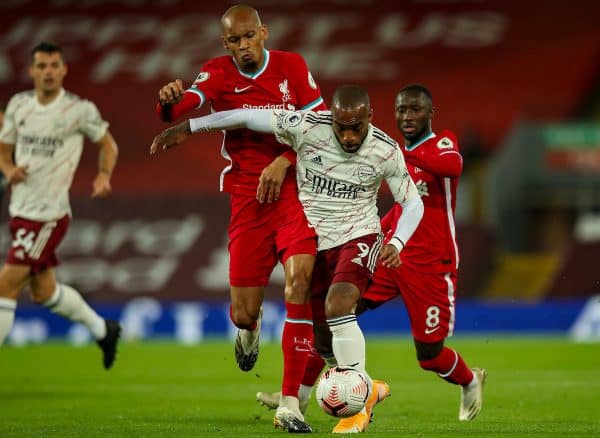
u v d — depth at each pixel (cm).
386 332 7550
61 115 3253
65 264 8669
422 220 2825
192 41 10981
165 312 7438
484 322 7525
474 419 2828
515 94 10094
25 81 10400
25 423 2672
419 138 2831
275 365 5100
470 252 8694
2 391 3769
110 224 8944
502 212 9006
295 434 2288
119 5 11438
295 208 2505
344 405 2203
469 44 10556
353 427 2339
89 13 11325
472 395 2848
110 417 2844
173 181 9600
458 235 8762
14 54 10750
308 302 2405
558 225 9038
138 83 10475
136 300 8469
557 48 10406
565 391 3741
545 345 6456
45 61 3198
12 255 3269
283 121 2380
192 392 3766
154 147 2419
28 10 11344
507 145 9025
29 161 3250
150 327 7425
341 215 2400
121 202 9056
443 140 2806
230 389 3903
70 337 7312
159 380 4319
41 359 5528
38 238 3269
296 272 2395
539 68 10269
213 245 8744
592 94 10238
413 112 2783
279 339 7206
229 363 5256
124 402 3356
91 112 3300
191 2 11462
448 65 10394
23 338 7306
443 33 10725
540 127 8931
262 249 2589
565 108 10000
